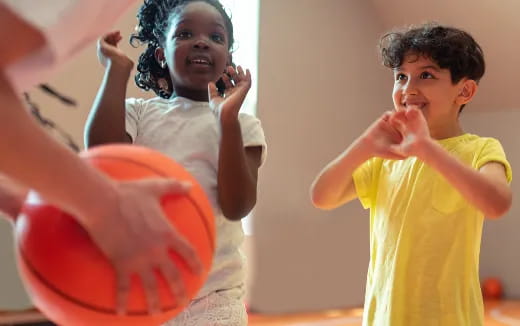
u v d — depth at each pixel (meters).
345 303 4.34
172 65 1.59
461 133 1.77
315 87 4.37
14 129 0.63
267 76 4.16
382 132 1.60
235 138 1.37
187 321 1.41
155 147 1.55
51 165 0.65
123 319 0.79
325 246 4.28
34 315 2.68
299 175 4.23
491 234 4.83
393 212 1.64
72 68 3.26
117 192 0.73
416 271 1.55
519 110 4.68
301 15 4.34
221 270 1.47
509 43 4.32
